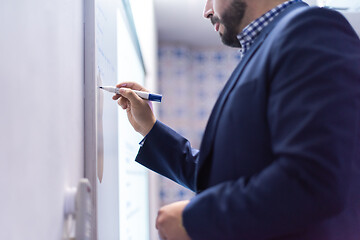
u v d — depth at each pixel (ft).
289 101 1.97
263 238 1.95
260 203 1.89
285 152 1.89
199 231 2.02
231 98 2.37
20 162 1.62
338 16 2.26
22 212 1.64
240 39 2.85
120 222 3.98
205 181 2.53
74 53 2.58
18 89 1.61
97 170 2.87
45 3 1.97
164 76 11.46
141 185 6.30
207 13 3.21
